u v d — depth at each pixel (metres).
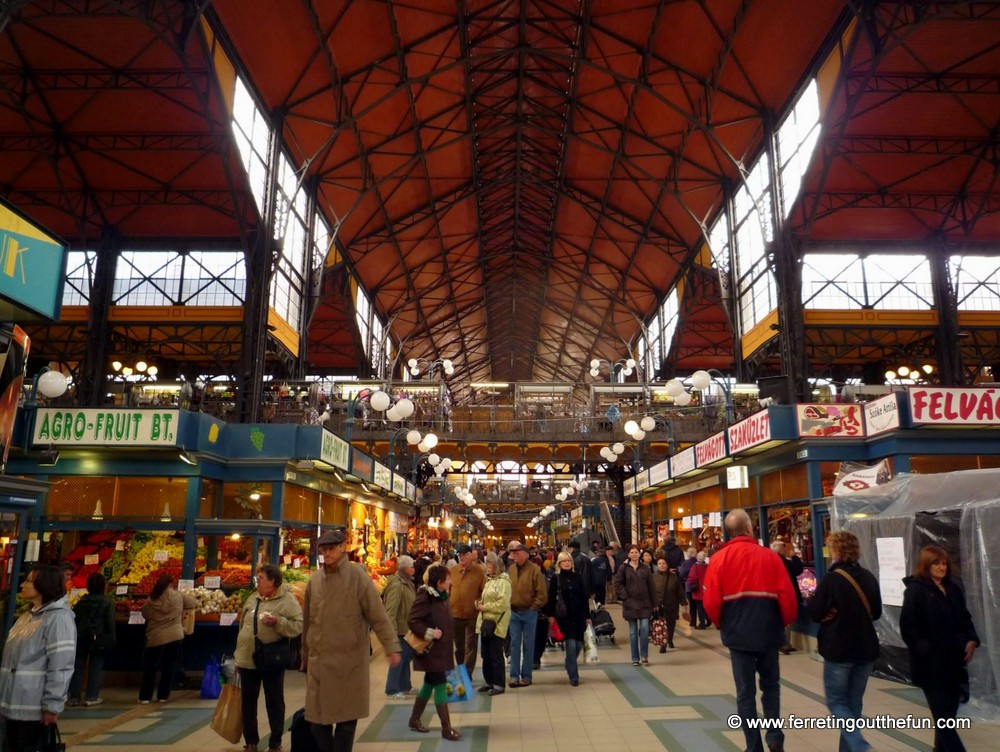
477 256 42.50
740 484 14.20
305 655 6.30
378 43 22.88
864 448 12.60
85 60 18.97
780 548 10.95
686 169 29.33
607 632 12.20
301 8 20.14
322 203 29.91
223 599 9.42
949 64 19.92
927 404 11.41
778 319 23.44
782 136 24.17
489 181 35.47
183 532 10.70
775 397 20.83
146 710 7.73
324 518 15.90
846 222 26.22
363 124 26.38
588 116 28.80
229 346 28.95
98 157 22.42
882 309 26.72
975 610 6.95
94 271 25.48
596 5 22.66
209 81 18.61
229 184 20.16
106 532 10.84
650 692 8.27
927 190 24.89
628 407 30.50
